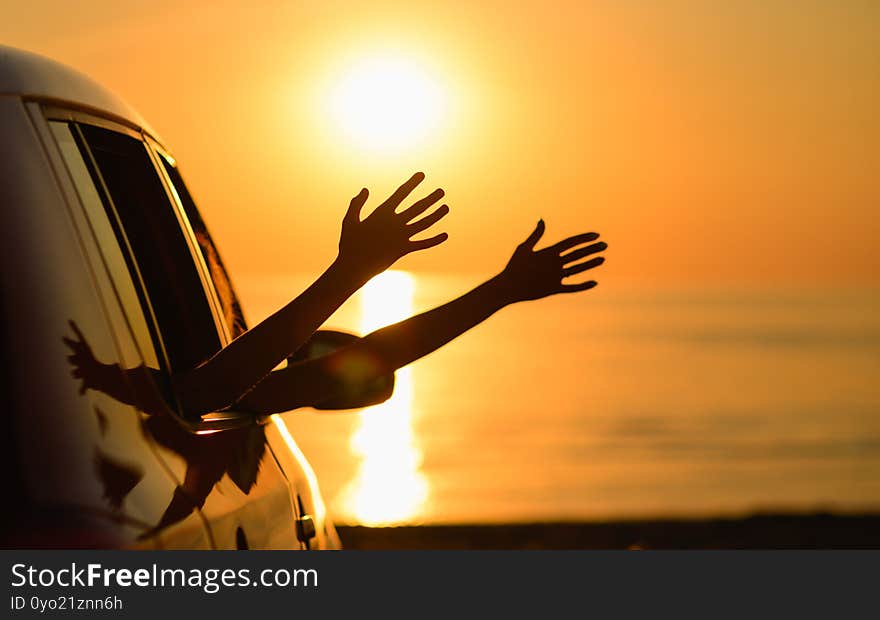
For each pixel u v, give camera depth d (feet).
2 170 12.84
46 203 13.16
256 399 18.13
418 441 443.32
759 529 111.04
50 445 10.93
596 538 107.04
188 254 20.44
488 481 335.67
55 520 10.43
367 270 15.69
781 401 615.16
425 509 277.85
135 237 19.24
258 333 15.80
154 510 11.90
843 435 464.65
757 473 350.64
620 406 582.35
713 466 368.68
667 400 614.34
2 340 11.40
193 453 14.74
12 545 10.24
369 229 15.57
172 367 18.38
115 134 18.40
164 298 19.24
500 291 17.02
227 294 22.85
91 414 11.78
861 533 108.88
